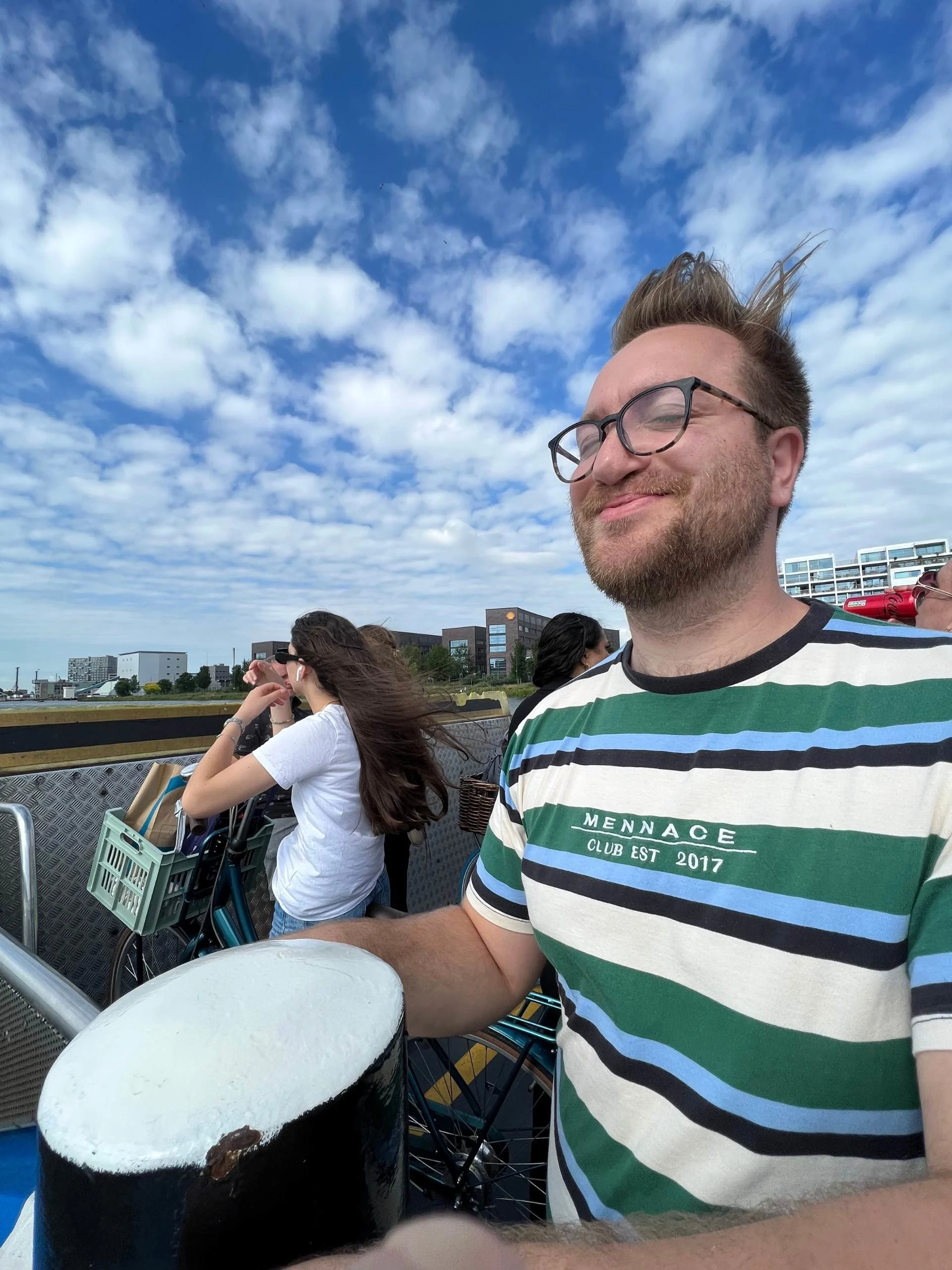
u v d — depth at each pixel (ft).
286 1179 1.38
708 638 3.38
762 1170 2.44
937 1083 2.02
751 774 2.90
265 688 8.08
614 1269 1.56
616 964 3.03
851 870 2.51
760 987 2.55
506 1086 5.94
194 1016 1.59
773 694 3.04
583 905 3.22
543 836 3.62
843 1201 1.71
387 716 7.32
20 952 3.43
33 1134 4.11
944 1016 2.07
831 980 2.43
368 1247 1.41
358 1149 1.52
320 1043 1.56
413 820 7.54
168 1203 1.31
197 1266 1.31
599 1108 3.01
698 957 2.74
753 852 2.74
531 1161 6.10
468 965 3.92
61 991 3.17
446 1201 6.06
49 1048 4.21
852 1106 2.37
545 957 4.15
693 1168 2.58
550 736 3.92
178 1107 1.37
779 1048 2.47
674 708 3.30
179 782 7.84
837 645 3.08
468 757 8.86
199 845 7.69
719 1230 1.70
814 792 2.71
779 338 3.62
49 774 8.43
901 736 2.64
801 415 3.71
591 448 3.79
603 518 3.56
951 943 2.19
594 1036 3.10
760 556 3.40
